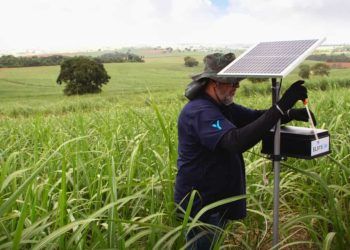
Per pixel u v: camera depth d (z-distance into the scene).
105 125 6.29
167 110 8.53
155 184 3.74
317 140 2.97
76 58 69.81
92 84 67.69
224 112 3.26
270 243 3.88
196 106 3.01
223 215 3.26
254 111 3.54
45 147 4.68
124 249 2.59
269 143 3.12
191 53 175.38
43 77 93.25
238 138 2.75
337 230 3.27
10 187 3.99
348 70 63.75
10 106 35.84
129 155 4.83
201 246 3.23
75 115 9.72
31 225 2.56
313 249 3.84
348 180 4.65
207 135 2.89
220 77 2.96
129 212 3.91
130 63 120.75
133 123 6.68
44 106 33.50
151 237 2.74
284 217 4.13
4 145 6.37
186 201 3.22
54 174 4.13
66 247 2.53
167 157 4.24
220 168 3.12
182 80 83.88
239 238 3.72
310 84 29.67
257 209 4.09
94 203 3.61
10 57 115.69
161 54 171.50
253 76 2.67
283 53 2.81
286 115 3.21
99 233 2.70
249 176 4.39
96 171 4.00
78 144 4.80
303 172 3.16
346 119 6.57
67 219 2.86
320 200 4.19
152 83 77.75
